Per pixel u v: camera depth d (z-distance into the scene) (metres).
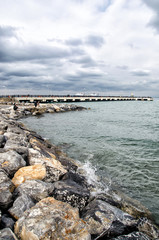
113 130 20.91
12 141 8.48
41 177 5.91
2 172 5.04
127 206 5.96
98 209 4.68
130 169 9.40
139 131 20.27
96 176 8.43
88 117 35.41
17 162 6.07
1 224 3.66
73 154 11.79
